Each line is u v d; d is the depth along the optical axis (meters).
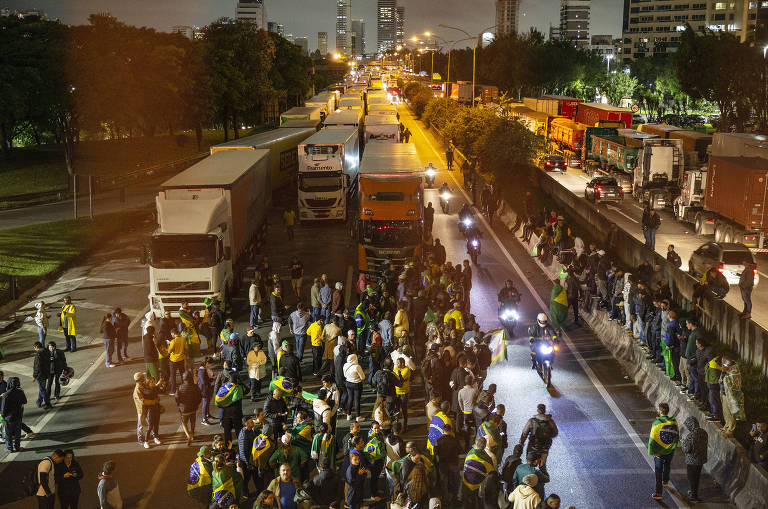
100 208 46.81
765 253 33.41
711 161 35.47
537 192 49.22
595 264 23.58
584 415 16.80
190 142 87.25
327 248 34.31
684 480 13.98
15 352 21.83
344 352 16.55
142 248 23.05
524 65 124.12
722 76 69.06
